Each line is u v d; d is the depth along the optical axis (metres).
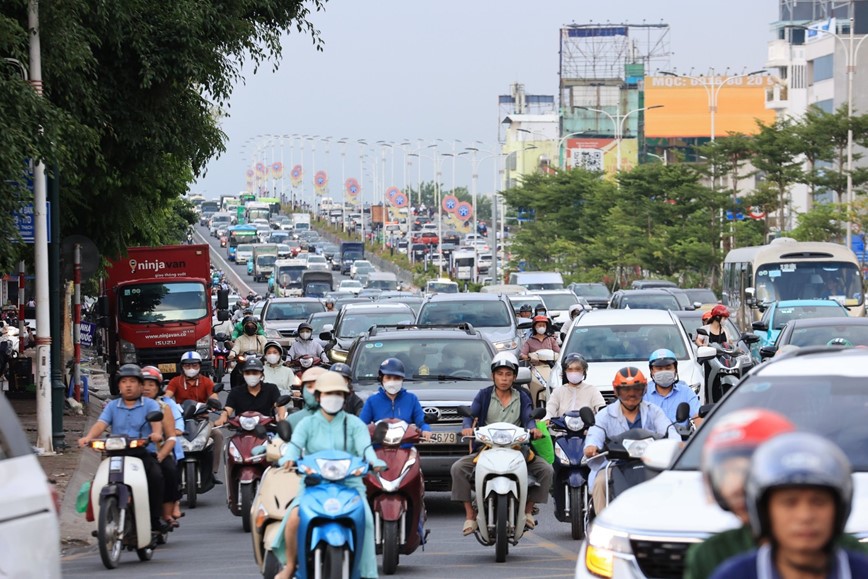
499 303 89.12
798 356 27.17
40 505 21.03
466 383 52.09
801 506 11.30
